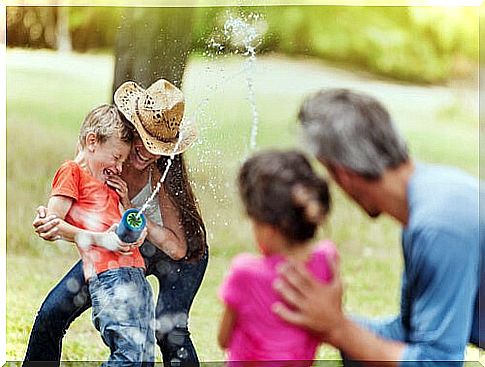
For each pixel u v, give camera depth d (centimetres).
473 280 684
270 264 746
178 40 1088
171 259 976
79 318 1059
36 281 1215
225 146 1191
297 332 741
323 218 757
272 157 763
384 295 1242
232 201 1191
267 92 1309
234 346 757
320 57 1409
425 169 708
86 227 940
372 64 1470
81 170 963
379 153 702
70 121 1457
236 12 1262
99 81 1481
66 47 1491
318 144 712
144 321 902
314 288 709
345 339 700
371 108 711
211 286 1173
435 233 676
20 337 1053
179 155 1009
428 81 1455
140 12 1087
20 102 1455
